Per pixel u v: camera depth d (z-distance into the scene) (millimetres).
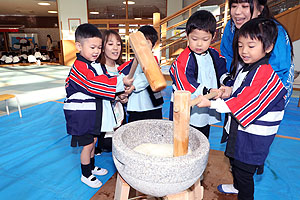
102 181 1855
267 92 1157
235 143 1312
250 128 1248
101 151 2371
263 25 1104
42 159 2193
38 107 3932
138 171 869
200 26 1319
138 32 972
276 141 2637
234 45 1470
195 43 1402
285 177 1905
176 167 839
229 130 1347
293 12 4738
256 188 1762
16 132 2857
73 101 1582
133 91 1929
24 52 13398
